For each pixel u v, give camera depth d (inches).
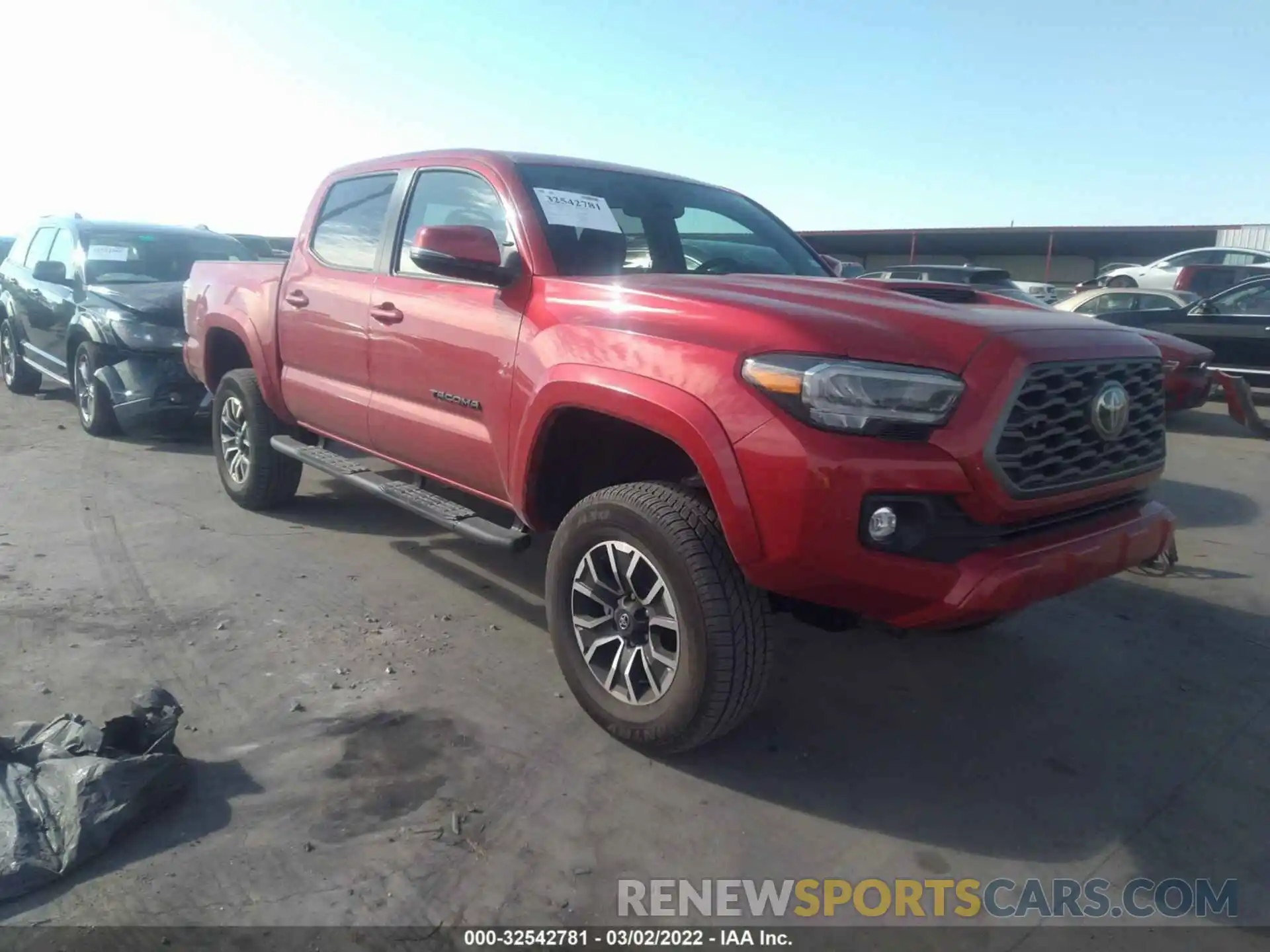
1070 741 130.8
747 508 105.1
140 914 91.7
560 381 125.8
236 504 228.5
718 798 115.0
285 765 118.0
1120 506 125.1
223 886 96.2
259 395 214.4
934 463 101.6
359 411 177.3
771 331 107.7
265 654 148.3
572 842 105.5
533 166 156.1
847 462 100.3
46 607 162.7
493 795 113.7
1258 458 317.7
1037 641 164.1
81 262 322.7
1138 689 146.9
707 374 109.9
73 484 245.0
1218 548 217.9
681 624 113.7
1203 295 641.0
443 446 156.6
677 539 112.7
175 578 178.5
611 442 138.3
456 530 146.7
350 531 211.5
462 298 150.2
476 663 148.0
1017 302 142.5
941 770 122.9
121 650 147.6
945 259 1524.4
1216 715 139.2
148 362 283.6
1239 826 112.3
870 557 101.3
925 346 105.4
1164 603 182.5
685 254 163.0
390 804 110.9
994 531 107.1
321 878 98.0
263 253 459.2
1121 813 114.7
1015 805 115.7
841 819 111.7
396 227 172.1
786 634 163.3
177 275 335.0
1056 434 111.0
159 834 103.7
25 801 101.3
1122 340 121.6
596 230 148.9
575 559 127.5
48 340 342.0
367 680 141.2
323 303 184.2
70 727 112.4
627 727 122.0
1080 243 1296.8
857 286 134.3
